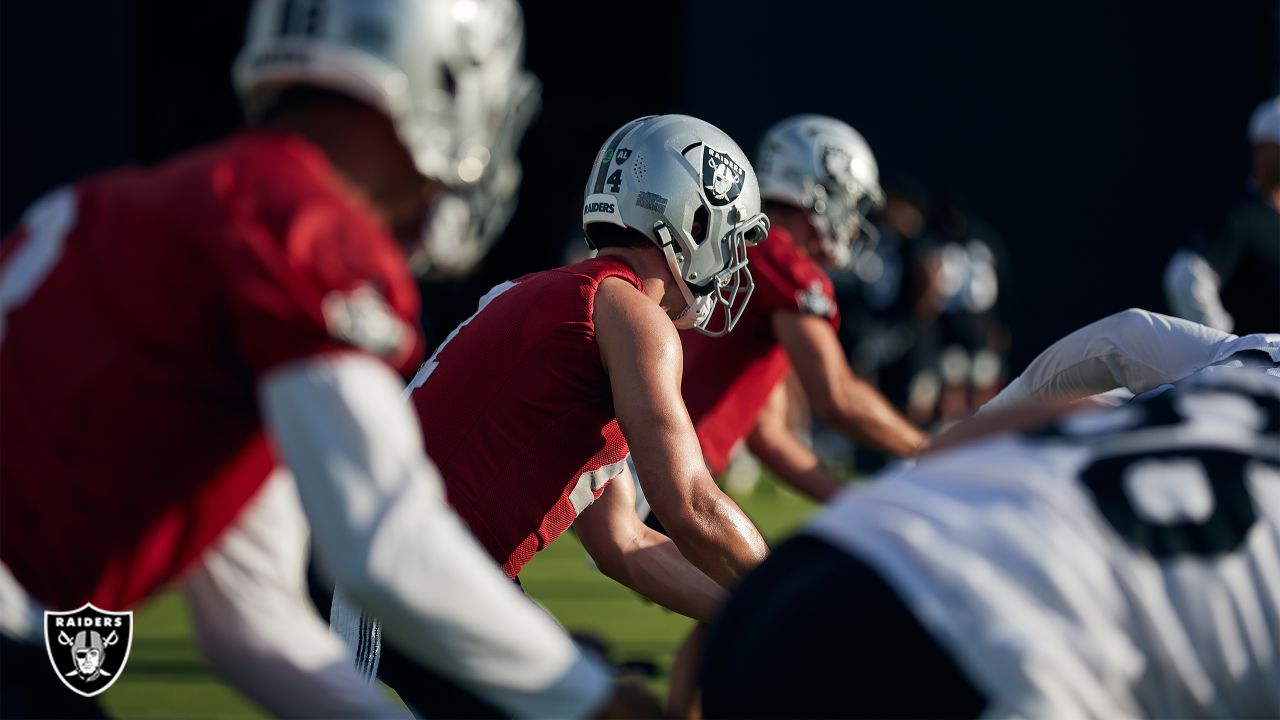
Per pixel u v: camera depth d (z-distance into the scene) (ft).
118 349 16.20
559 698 16.71
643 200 29.30
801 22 133.49
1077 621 15.06
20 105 126.93
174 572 17.19
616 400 27.12
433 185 17.99
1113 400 27.37
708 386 42.24
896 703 15.03
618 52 172.35
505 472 28.02
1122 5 133.49
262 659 17.84
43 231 17.48
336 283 15.57
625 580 32.83
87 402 16.29
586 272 28.40
